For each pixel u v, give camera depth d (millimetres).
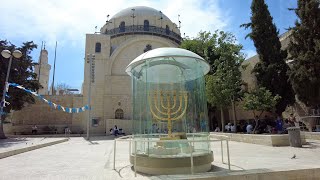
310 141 14797
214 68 27000
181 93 8523
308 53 18297
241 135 17094
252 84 27969
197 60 8141
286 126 19312
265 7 23906
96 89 36781
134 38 39250
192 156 6727
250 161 8891
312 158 9297
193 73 8469
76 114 36094
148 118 8117
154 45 40344
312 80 18031
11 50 26578
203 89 8156
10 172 7477
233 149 12945
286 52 23141
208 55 28062
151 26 43625
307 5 19344
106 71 37750
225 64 22531
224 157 9969
